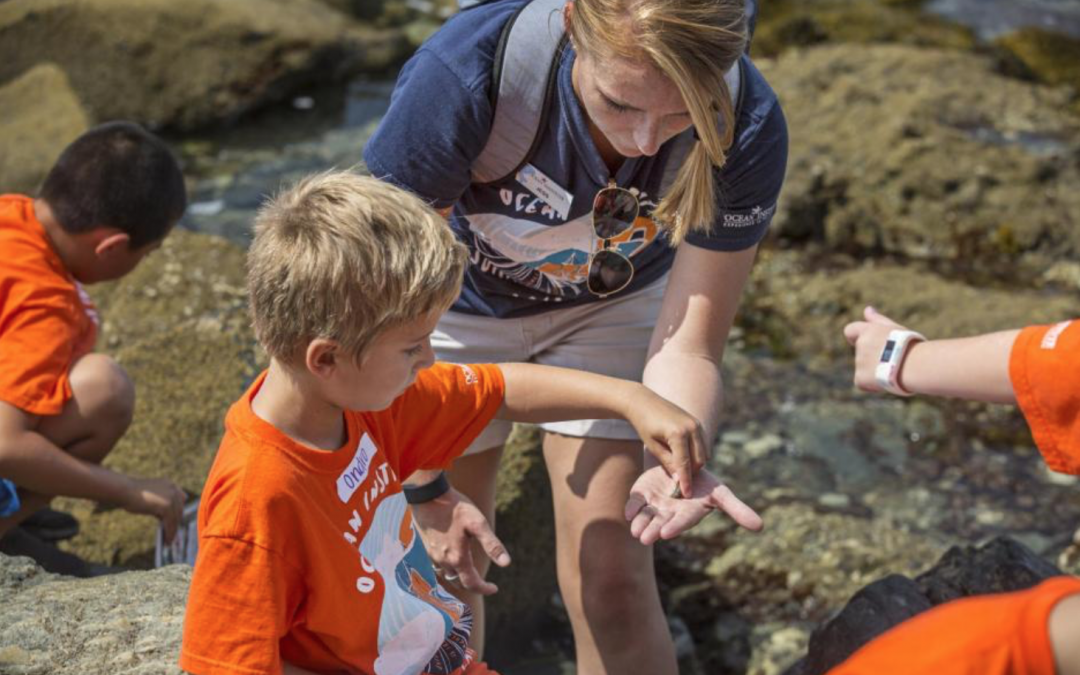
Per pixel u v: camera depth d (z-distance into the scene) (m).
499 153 2.53
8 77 7.59
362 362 1.93
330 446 2.04
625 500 2.82
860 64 7.12
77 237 3.38
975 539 4.36
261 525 1.90
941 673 1.40
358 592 2.05
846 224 5.99
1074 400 2.15
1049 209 5.96
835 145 6.30
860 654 1.49
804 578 4.15
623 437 2.82
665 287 2.95
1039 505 4.53
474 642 3.07
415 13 8.81
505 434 2.95
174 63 7.59
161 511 3.44
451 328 2.95
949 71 7.06
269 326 1.94
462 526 2.67
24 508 3.42
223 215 6.50
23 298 3.26
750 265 2.69
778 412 4.98
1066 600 1.39
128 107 7.56
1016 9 8.28
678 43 2.15
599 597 2.85
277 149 7.36
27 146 6.72
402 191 2.02
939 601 3.08
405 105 2.49
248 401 2.01
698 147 2.40
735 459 4.72
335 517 2.00
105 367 3.40
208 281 4.91
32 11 7.59
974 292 5.53
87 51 7.58
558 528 2.91
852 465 4.71
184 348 4.51
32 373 3.21
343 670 2.11
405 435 2.34
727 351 5.34
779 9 8.18
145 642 2.45
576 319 2.91
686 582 4.16
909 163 6.13
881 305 5.46
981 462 4.74
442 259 1.94
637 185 2.58
